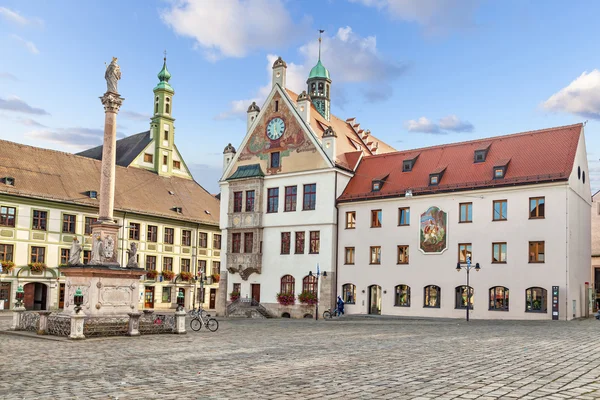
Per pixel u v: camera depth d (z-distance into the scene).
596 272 62.94
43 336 26.91
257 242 56.44
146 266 70.12
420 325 37.06
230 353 20.30
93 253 30.81
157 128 85.19
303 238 54.22
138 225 69.69
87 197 65.12
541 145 45.78
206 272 77.81
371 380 13.59
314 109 60.38
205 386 13.04
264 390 12.43
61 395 12.09
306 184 54.59
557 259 41.09
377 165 54.44
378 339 25.92
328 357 18.59
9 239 57.62
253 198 57.75
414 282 47.81
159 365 16.95
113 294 30.14
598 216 64.25
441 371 14.94
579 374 14.21
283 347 22.44
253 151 58.66
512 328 32.41
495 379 13.50
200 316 34.81
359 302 50.75
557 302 40.41
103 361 18.08
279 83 57.69
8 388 12.99
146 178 77.62
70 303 30.25
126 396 11.91
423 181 49.28
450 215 46.50
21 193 58.53
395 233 49.38
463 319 43.16
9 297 57.25
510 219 43.50
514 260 42.94
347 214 52.62
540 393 11.70
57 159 67.06
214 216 80.69
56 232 61.56
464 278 45.28
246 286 57.38
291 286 54.56
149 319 30.06
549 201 41.94
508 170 45.12
